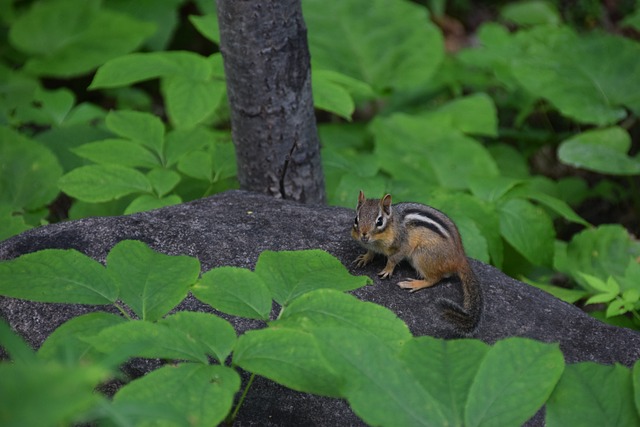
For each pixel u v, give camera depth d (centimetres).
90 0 1606
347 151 1478
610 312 920
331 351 524
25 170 1088
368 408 505
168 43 1886
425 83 1725
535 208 1148
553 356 556
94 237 843
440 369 559
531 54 1516
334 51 1590
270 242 854
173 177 1016
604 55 1493
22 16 1570
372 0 1634
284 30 996
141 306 596
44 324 737
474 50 1636
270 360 540
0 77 1438
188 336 549
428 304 800
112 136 1279
